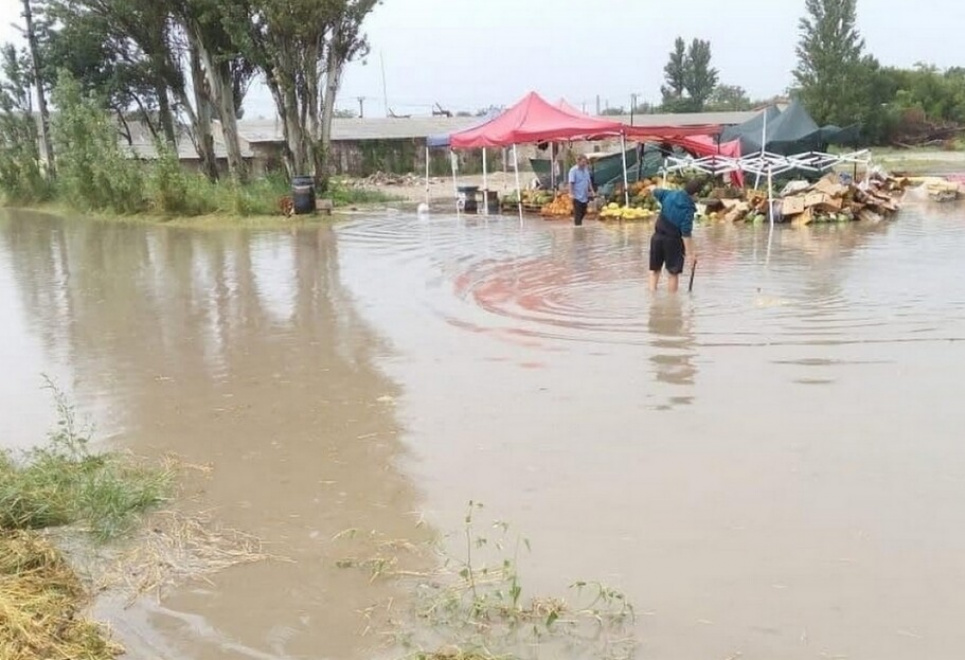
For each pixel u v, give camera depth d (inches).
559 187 1129.4
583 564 177.2
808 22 2618.1
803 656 143.9
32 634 155.9
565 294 481.7
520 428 260.2
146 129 1819.6
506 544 187.3
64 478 227.1
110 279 605.3
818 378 300.2
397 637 155.5
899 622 152.6
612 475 221.1
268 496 219.8
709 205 895.7
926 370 305.0
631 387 298.2
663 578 170.2
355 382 320.5
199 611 167.0
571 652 147.6
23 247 833.5
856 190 850.8
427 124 2332.7
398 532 196.4
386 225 942.4
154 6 1290.6
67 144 1280.8
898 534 183.8
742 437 244.5
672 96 3663.9
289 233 882.1
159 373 345.7
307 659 150.1
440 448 246.7
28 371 356.2
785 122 1074.7
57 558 185.5
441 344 374.3
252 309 475.2
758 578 168.6
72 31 1501.0
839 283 486.3
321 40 1164.5
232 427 275.1
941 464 219.8
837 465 221.5
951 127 2615.7
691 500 204.2
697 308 429.7
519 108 1044.5
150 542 196.2
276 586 175.3
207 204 1063.0
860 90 2564.0
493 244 734.5
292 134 1188.5
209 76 1284.4
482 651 148.9
